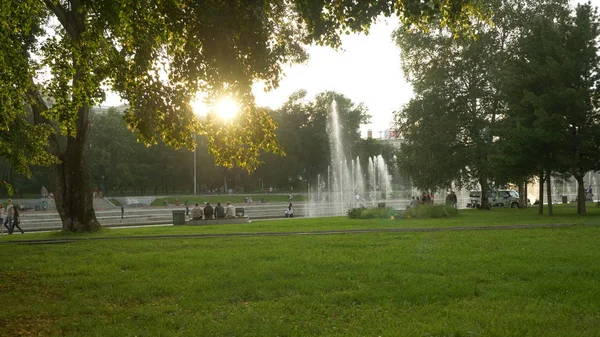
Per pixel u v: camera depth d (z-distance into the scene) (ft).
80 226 83.41
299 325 24.02
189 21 41.04
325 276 35.40
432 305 26.99
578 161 101.19
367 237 61.21
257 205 220.64
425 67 140.67
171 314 27.04
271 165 306.96
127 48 45.68
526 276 33.76
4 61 48.29
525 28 127.75
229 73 41.01
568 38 103.96
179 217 109.70
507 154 108.78
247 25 39.68
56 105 52.95
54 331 24.49
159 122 44.21
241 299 30.01
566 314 24.80
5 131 62.54
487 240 54.80
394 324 23.66
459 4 44.78
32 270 43.24
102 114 268.62
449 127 134.41
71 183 83.51
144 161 289.33
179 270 39.63
